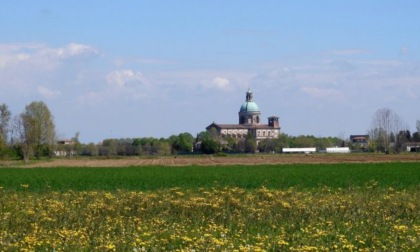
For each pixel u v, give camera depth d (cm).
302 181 6419
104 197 4166
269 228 2691
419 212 3216
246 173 8381
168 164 12912
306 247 2116
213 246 2175
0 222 2747
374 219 2900
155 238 2373
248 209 3259
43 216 2955
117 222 2784
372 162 12175
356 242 2338
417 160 13212
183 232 2555
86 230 2550
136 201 3709
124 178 7394
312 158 15775
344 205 3447
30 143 17350
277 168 9956
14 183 6588
